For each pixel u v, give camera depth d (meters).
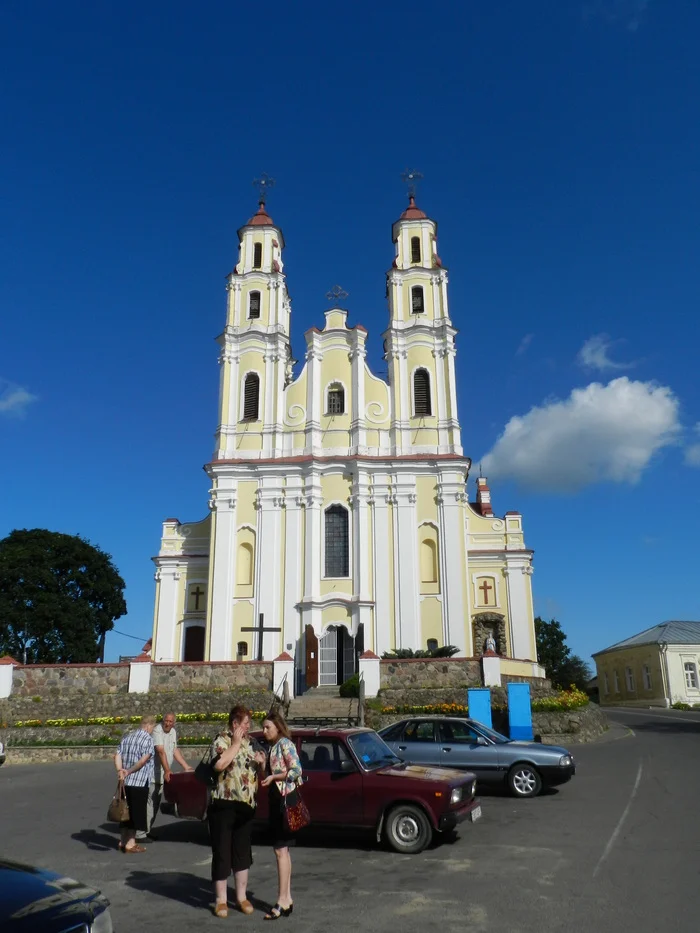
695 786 16.00
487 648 31.17
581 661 73.75
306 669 35.22
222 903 7.84
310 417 40.72
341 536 38.91
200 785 11.91
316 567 37.97
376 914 7.77
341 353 42.25
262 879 9.34
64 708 27.89
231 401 41.34
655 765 19.83
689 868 9.32
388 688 28.92
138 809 10.98
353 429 40.50
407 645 36.38
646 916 7.55
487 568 42.84
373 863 10.05
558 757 15.56
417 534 38.31
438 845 11.09
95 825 13.32
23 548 49.97
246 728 8.46
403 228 44.62
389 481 39.22
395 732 16.64
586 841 11.03
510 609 42.03
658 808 13.55
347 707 27.58
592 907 7.85
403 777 11.03
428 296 42.84
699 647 61.12
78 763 24.09
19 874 5.60
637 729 33.41
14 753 24.97
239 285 43.56
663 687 60.53
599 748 24.89
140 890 8.87
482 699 24.98
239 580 38.31
